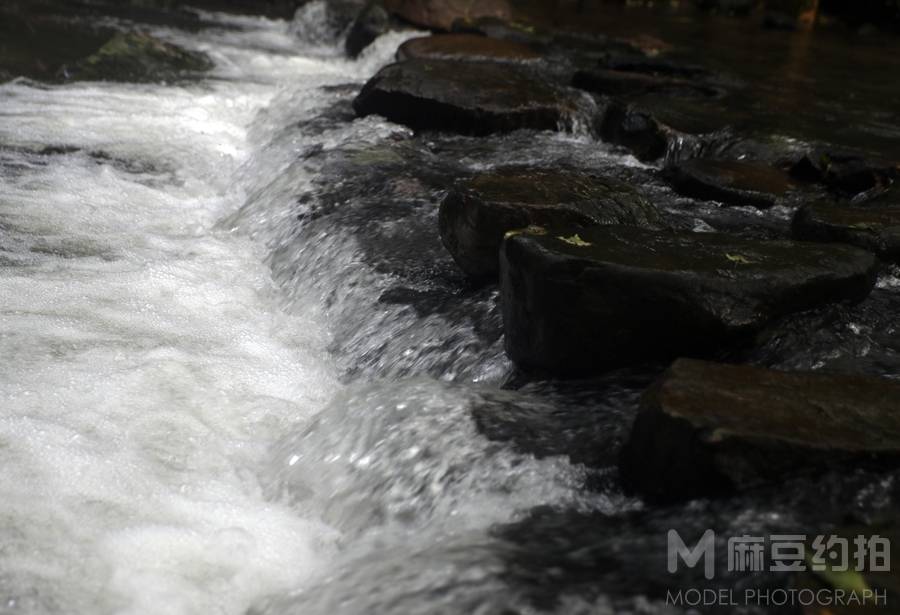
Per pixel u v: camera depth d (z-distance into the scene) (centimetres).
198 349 555
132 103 1035
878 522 335
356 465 424
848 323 464
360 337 570
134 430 464
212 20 1647
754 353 445
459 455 404
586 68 1160
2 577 357
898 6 1797
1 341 528
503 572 333
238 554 385
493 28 1360
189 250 703
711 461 348
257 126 1009
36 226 705
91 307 586
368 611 329
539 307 454
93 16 1478
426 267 607
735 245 483
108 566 371
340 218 682
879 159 755
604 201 543
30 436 441
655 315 440
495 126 890
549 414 433
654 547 342
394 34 1373
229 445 467
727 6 1938
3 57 1144
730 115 938
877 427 362
